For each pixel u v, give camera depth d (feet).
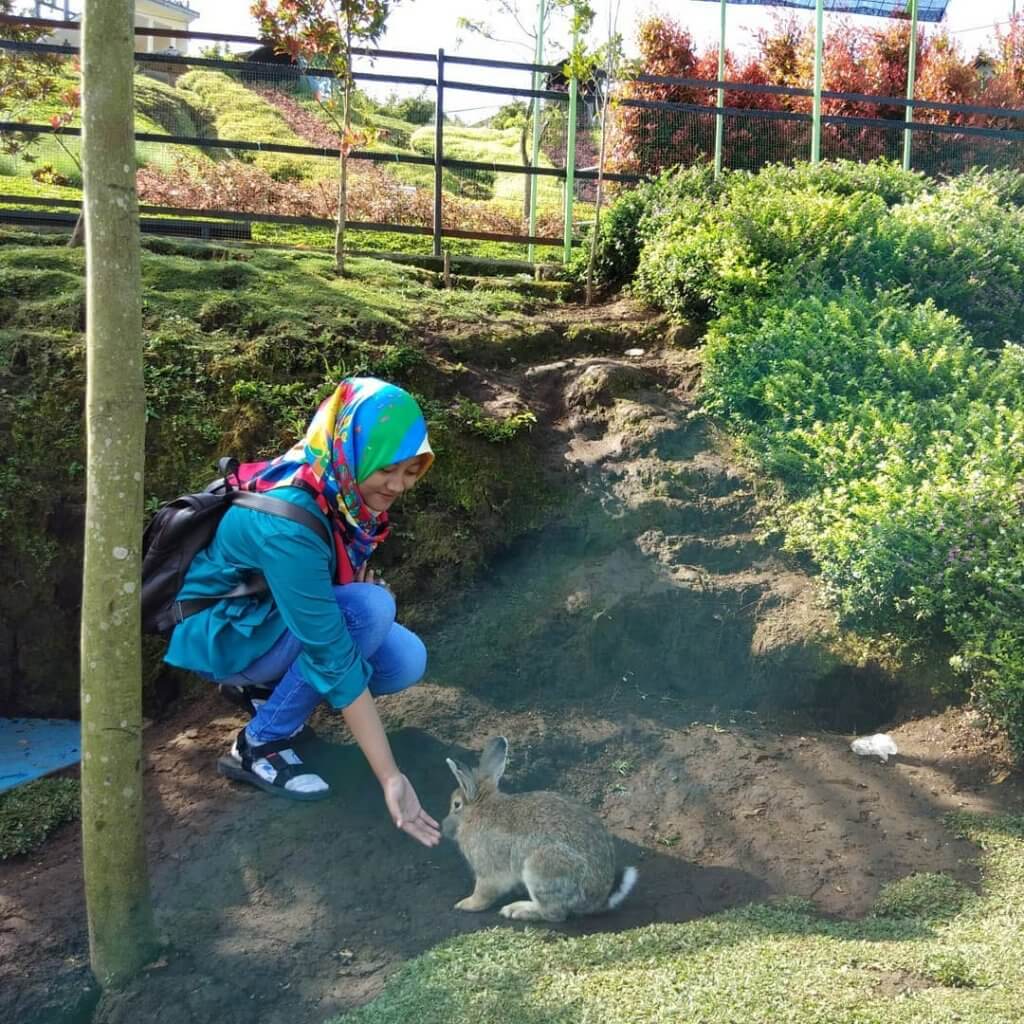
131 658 9.75
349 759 13.71
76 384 18.29
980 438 16.98
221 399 18.56
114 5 8.80
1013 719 13.48
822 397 19.20
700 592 16.51
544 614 16.43
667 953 9.81
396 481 11.53
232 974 10.18
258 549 11.18
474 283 26.61
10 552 17.08
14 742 16.07
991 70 50.01
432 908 11.24
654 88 43.52
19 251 22.53
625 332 23.49
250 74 27.91
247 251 25.38
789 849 12.10
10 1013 9.98
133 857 10.09
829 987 8.94
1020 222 27.32
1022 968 9.22
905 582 15.24
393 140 52.47
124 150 9.05
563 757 14.33
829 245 23.97
